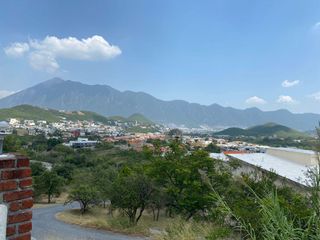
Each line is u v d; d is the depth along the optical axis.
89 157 91.94
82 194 47.31
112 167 66.38
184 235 8.09
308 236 3.31
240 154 43.50
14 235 3.30
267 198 3.67
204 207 22.84
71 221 35.59
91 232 27.02
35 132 182.00
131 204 29.67
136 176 29.66
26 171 3.44
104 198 45.31
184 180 23.78
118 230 27.16
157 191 29.36
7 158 3.26
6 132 3.45
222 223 7.00
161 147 28.08
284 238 3.21
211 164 24.44
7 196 3.25
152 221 30.98
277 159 36.97
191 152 26.61
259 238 4.47
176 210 25.70
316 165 4.02
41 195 66.94
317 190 3.83
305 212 4.02
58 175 68.56
